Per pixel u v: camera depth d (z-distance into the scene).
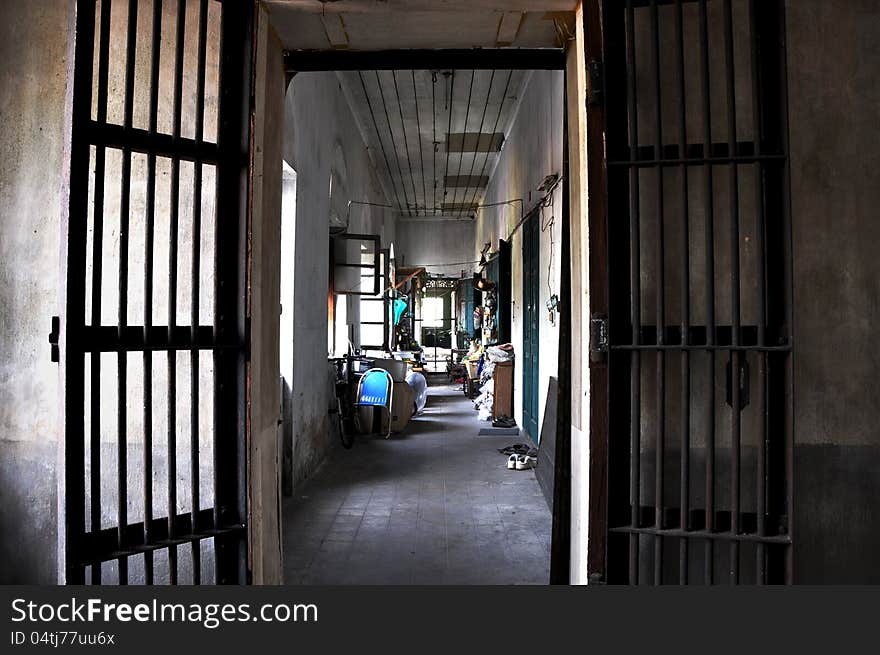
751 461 1.86
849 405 1.85
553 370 5.10
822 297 1.85
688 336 1.74
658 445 1.75
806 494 1.85
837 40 1.86
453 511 4.08
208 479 2.08
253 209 2.03
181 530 1.76
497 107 8.46
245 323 1.85
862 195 1.85
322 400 5.73
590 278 1.88
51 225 1.99
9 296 1.99
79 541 1.58
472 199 15.03
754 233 1.87
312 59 2.45
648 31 1.90
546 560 3.21
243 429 1.85
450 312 18.12
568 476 2.30
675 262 1.89
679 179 1.88
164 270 2.04
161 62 1.99
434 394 11.32
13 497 1.99
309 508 4.15
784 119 1.72
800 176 1.85
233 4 1.90
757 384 1.82
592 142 1.88
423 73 7.26
